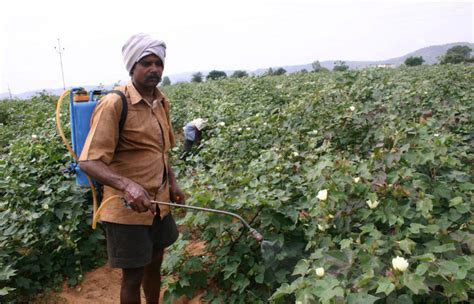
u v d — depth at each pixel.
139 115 2.58
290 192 3.45
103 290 3.87
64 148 5.34
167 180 2.87
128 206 2.51
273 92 9.40
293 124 5.54
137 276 2.72
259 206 3.25
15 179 4.35
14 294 3.70
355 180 2.74
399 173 2.78
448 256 2.29
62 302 3.70
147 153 2.64
